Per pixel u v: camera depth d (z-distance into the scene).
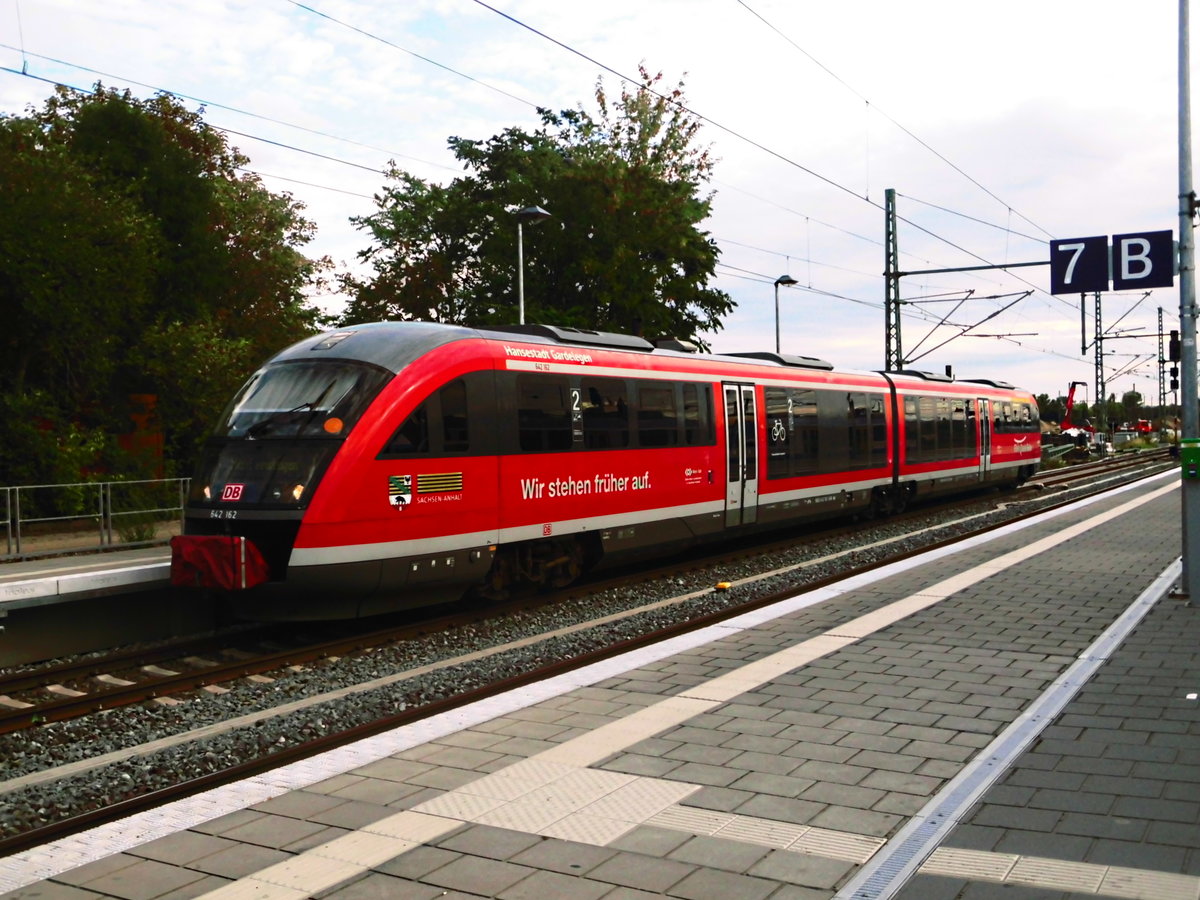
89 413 27.81
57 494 21.52
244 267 33.28
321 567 10.76
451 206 40.38
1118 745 6.27
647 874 4.64
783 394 18.88
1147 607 10.70
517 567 13.34
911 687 7.77
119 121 29.20
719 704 7.44
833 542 19.75
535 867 4.75
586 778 5.94
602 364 14.41
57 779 7.11
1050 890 4.38
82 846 5.13
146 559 19.97
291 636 11.99
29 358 26.11
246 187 34.72
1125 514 21.27
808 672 8.33
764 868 4.68
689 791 5.68
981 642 9.26
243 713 8.76
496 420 12.55
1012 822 5.11
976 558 14.88
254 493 10.99
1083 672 8.07
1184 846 4.79
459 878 4.65
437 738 6.80
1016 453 31.59
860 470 21.72
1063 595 11.57
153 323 29.06
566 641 11.02
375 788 5.86
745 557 17.86
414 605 12.03
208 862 4.90
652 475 15.21
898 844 4.88
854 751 6.30
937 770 5.93
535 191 37.59
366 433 11.12
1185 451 10.95
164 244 28.88
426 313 38.94
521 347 13.17
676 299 37.69
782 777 5.87
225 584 10.65
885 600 11.56
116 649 11.41
